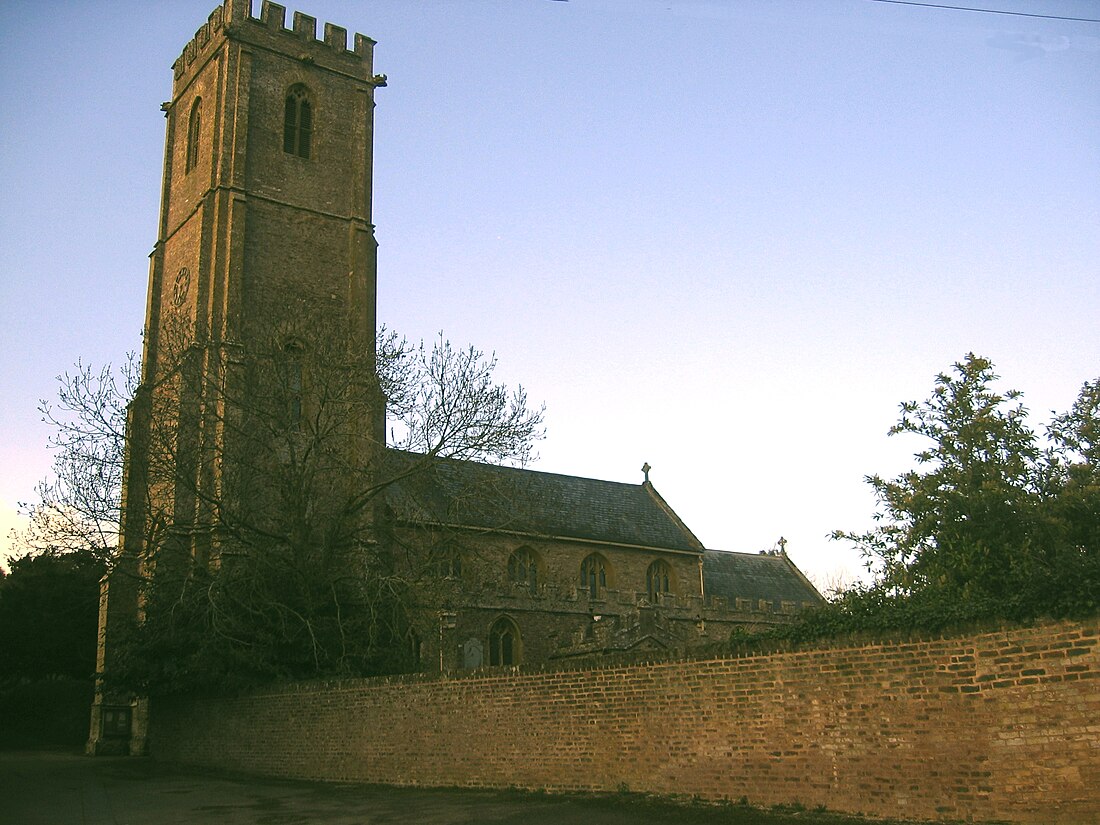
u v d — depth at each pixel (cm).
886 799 1460
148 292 5194
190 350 3619
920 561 2666
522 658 4953
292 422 3581
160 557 3428
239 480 3406
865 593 2284
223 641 3147
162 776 2962
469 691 2217
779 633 1652
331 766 2603
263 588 3238
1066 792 1275
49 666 5647
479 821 1730
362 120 5419
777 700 1630
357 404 3522
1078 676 1284
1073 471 2781
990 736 1360
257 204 4900
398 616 3450
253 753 2955
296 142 5156
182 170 5234
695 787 1725
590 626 4919
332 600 3369
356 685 2570
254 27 5128
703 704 1739
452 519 3731
